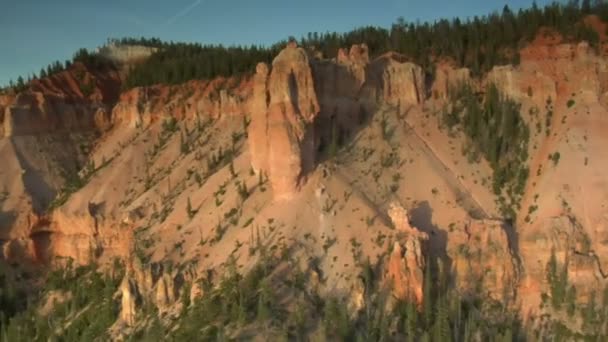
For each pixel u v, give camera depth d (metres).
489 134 164.25
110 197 198.38
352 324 127.31
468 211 150.12
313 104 155.12
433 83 178.75
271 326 123.88
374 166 159.38
